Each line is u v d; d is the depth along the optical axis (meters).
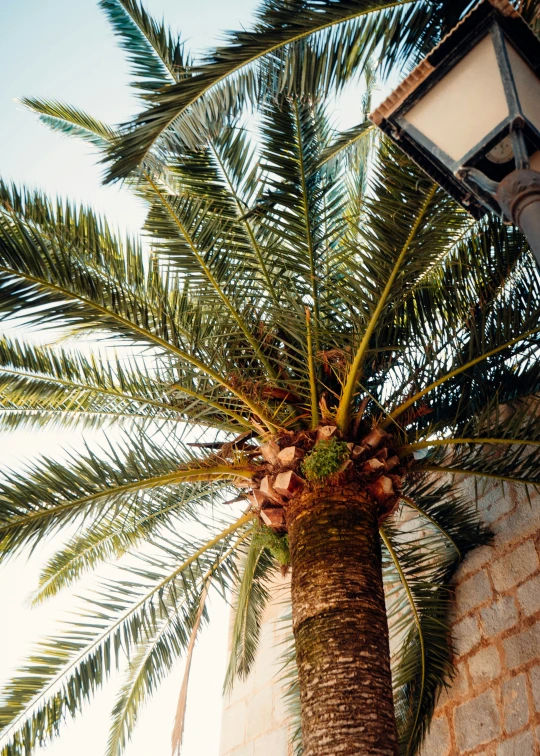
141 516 6.80
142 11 5.57
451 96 2.68
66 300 5.38
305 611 4.89
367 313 5.58
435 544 7.64
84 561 7.12
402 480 6.35
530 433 5.89
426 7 4.61
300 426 6.05
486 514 7.34
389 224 5.23
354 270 5.54
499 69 2.60
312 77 4.64
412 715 6.66
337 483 5.49
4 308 5.15
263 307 6.11
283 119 5.45
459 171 2.57
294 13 4.56
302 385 6.18
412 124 2.71
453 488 7.86
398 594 7.66
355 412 6.16
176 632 6.98
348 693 4.45
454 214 5.21
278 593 10.26
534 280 5.98
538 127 2.52
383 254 5.36
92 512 5.96
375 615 4.85
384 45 4.67
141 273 5.96
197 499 6.86
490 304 6.19
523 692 6.01
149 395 6.39
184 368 5.94
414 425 6.46
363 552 5.16
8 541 5.56
